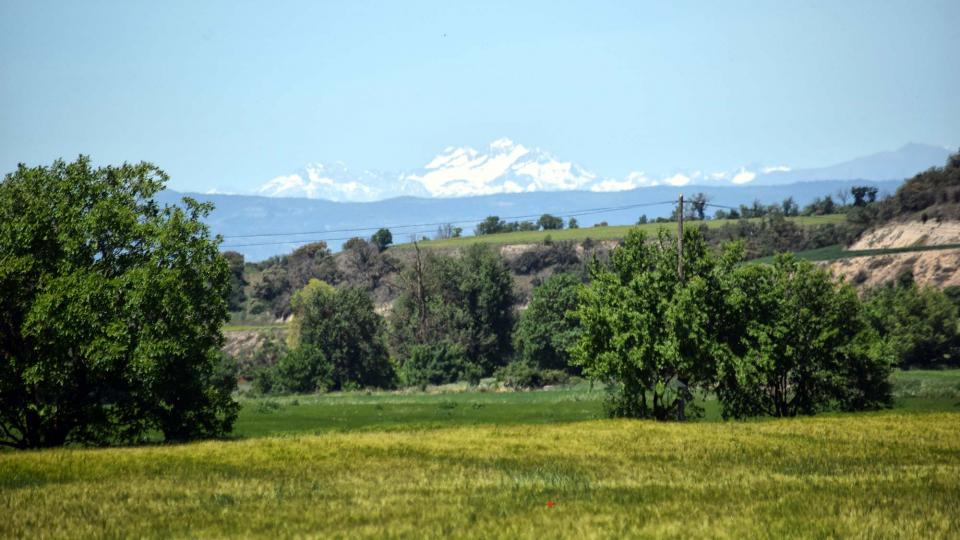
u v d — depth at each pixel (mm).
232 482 112938
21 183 180500
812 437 161500
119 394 180125
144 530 83500
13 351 173750
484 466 127875
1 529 84188
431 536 78250
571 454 141000
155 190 189375
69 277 166875
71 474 121875
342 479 115562
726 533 78938
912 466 124312
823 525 81625
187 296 173625
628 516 86500
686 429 179250
